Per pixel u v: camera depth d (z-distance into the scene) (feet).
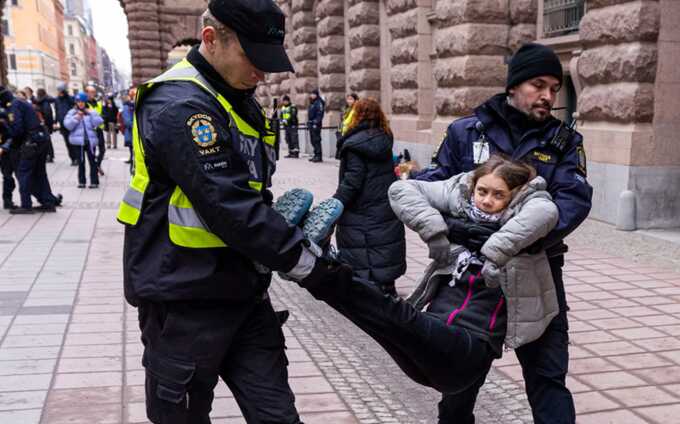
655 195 25.79
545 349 8.04
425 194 7.95
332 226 6.31
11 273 19.51
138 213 6.08
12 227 26.76
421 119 43.21
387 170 16.02
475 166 8.28
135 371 12.30
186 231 5.93
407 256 22.68
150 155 5.90
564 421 7.80
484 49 34.40
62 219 28.76
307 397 11.37
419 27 42.06
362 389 11.76
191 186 5.65
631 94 25.35
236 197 5.69
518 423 10.47
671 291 17.51
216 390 11.53
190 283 5.96
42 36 262.47
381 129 15.88
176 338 6.15
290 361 13.04
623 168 25.80
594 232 25.43
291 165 55.01
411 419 10.58
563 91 31.71
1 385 11.59
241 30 5.92
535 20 33.53
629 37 25.27
